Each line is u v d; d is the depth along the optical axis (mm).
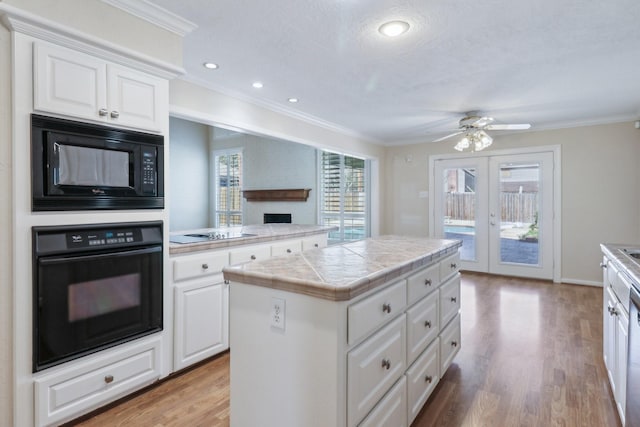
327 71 2969
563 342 2922
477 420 1914
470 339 2992
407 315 1728
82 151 1769
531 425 1870
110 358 1918
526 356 2672
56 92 1663
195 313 2404
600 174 4664
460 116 4473
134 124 1974
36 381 1635
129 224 1979
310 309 1276
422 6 1993
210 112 3252
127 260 1979
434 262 2092
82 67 1755
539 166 5078
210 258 2510
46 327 1659
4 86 1545
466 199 5699
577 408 2014
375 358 1424
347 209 6477
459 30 2266
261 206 7418
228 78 3117
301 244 3516
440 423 1890
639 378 1425
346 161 6473
